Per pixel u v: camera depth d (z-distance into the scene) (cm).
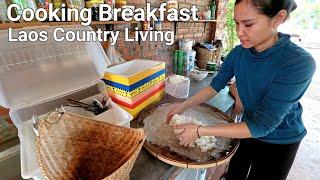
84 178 63
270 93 72
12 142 94
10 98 73
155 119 103
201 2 225
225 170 171
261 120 71
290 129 93
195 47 232
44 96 80
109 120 86
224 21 275
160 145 85
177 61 200
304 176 199
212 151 82
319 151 233
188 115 108
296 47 73
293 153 100
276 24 68
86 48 96
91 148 63
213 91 107
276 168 103
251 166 115
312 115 313
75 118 59
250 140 106
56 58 86
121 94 105
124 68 122
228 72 103
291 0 66
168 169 77
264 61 78
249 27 68
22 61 77
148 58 175
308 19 626
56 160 55
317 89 403
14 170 76
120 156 60
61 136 57
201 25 238
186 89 137
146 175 73
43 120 56
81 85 92
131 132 58
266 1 61
